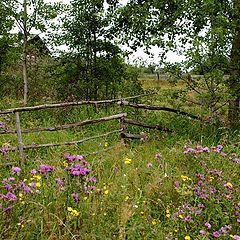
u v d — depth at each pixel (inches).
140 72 572.7
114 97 581.9
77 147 309.3
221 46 380.2
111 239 173.3
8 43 703.1
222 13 399.2
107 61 574.2
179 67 398.0
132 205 194.9
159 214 201.6
